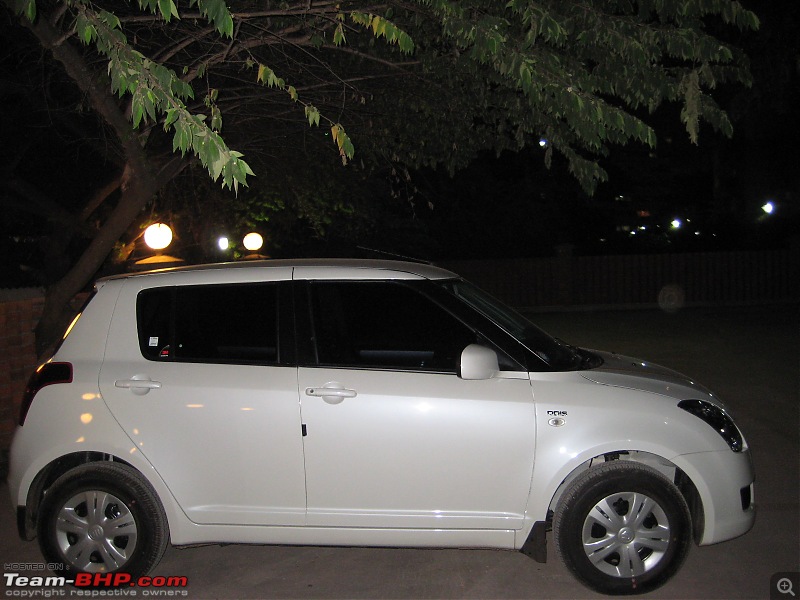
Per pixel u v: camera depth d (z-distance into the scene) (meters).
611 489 4.33
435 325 4.61
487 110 9.50
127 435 4.54
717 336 15.38
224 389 4.52
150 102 4.09
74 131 10.15
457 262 23.33
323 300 4.68
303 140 9.88
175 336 4.70
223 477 4.51
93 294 4.87
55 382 4.66
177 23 7.79
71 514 4.58
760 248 25.08
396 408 4.42
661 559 4.36
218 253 11.84
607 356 5.33
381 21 5.87
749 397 9.56
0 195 10.52
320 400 4.45
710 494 4.40
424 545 4.48
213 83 9.16
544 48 6.38
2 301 7.75
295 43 7.61
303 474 4.47
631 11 7.33
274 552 5.24
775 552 5.00
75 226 10.23
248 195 12.17
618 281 23.53
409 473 4.43
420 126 9.46
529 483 4.39
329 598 4.53
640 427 4.38
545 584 4.64
